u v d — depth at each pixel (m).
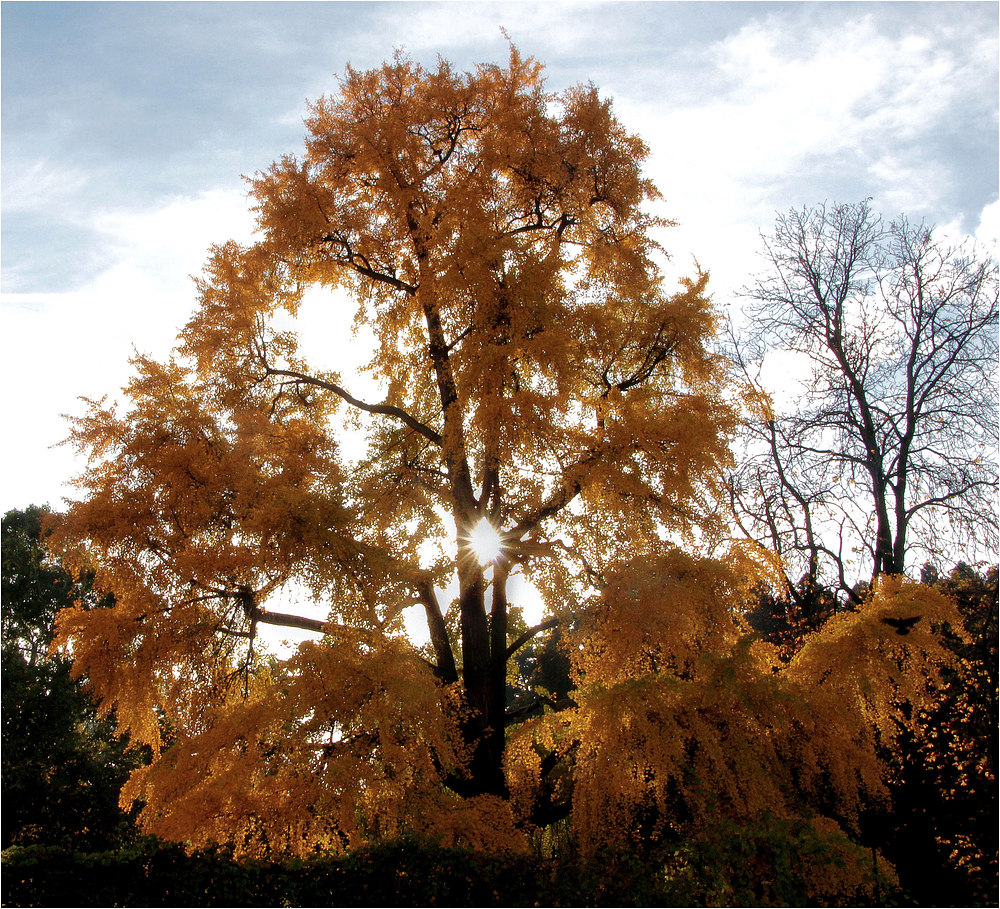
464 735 9.80
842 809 8.20
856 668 8.37
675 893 6.54
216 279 11.51
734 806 7.55
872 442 14.31
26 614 17.91
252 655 9.91
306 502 8.44
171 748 8.40
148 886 6.70
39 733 16.81
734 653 8.01
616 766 7.52
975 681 10.80
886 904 6.70
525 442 9.34
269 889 6.70
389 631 8.77
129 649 8.70
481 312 9.52
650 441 9.00
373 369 12.66
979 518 13.21
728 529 9.63
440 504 12.02
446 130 12.05
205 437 9.58
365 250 11.99
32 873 6.69
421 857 6.95
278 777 7.53
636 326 10.58
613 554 9.29
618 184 11.46
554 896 6.59
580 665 9.38
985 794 9.66
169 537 9.11
